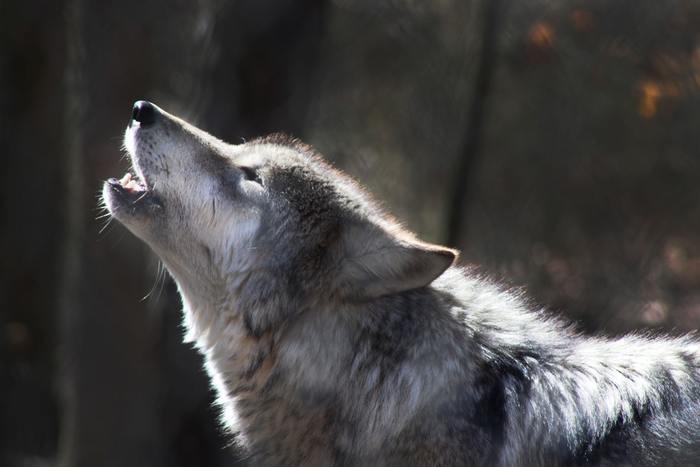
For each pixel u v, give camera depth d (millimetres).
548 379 6797
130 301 11750
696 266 17516
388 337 6848
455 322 6922
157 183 7574
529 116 17828
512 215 17688
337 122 18797
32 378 16609
